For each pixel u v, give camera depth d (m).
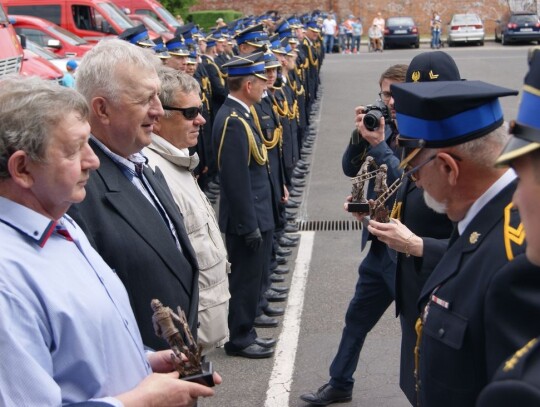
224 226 5.20
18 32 15.78
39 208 2.25
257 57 5.29
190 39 10.55
